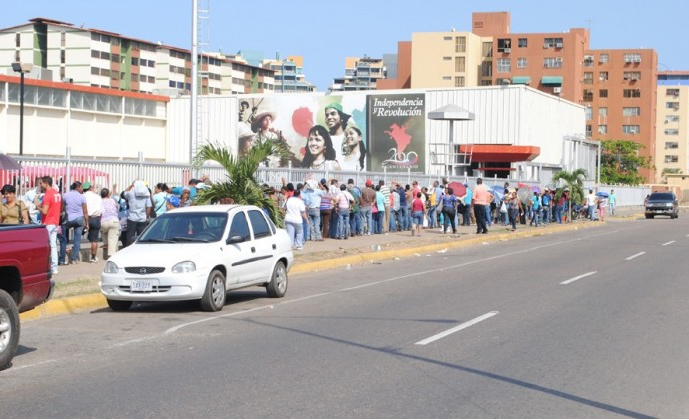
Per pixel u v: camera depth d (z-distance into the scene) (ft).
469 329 37.88
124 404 24.26
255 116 221.66
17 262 31.50
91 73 343.46
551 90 386.93
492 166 209.97
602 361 30.55
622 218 187.83
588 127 440.04
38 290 32.89
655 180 471.62
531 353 32.07
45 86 174.40
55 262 57.47
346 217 97.55
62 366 30.22
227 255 46.29
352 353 32.22
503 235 110.63
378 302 48.19
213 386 26.58
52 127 177.88
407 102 211.20
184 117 222.69
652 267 69.36
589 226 147.74
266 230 51.34
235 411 23.34
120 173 71.20
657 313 42.91
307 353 32.30
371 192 104.01
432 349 32.99
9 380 27.89
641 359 30.91
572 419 22.65
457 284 57.47
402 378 27.68
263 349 33.27
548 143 224.33
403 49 414.62
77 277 56.08
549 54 386.73
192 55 99.45
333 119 216.13
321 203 96.07
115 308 45.70
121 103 202.18
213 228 47.50
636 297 49.47
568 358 31.09
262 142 72.28
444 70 394.93
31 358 31.86
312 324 39.93
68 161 65.98
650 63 430.20
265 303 48.70
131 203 67.82
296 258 73.36
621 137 435.53
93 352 33.04
